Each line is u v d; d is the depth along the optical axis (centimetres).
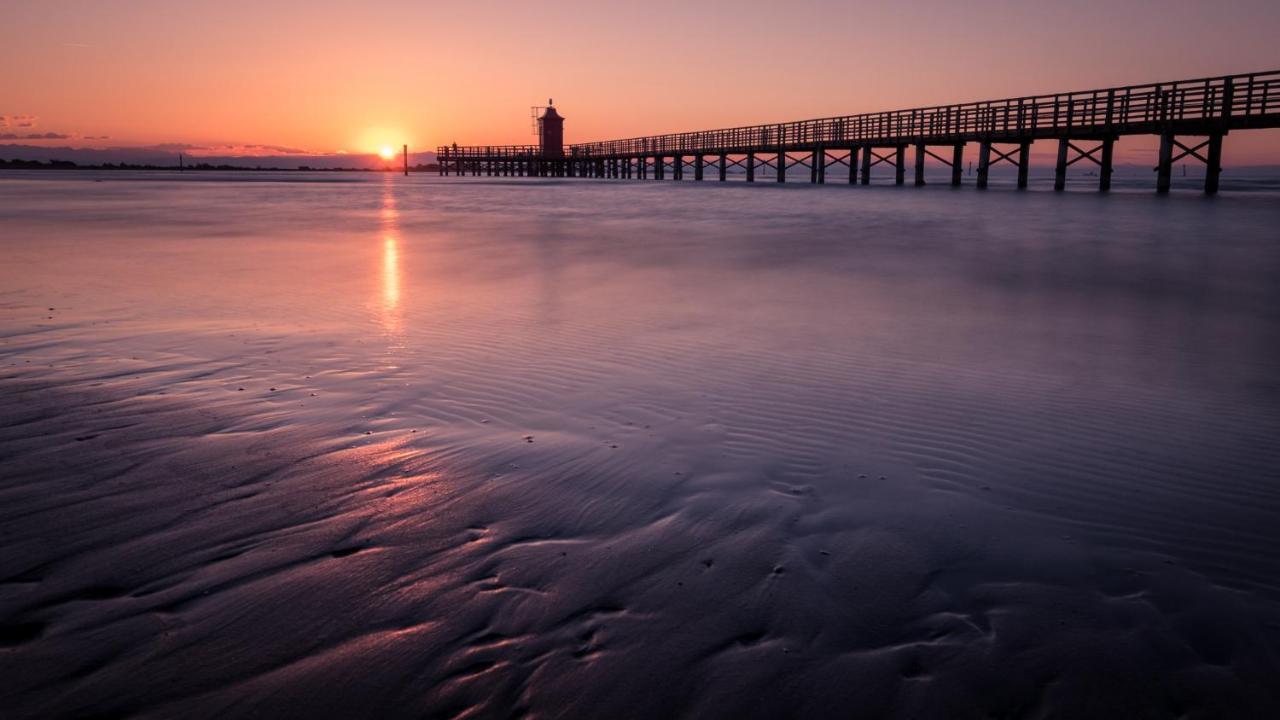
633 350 547
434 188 4144
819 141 3925
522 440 376
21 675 198
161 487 313
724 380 474
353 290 806
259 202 2638
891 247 1170
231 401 429
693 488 322
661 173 5809
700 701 193
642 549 270
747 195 2914
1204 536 281
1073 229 1396
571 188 4044
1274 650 216
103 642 212
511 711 188
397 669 203
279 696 192
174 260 1053
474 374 488
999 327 620
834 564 261
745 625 225
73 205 2327
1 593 234
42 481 316
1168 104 2314
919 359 521
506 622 225
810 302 730
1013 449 363
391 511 296
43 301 732
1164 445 366
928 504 308
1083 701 196
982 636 222
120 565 252
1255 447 362
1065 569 259
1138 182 4762
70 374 479
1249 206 1891
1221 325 624
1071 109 2628
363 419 403
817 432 387
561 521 291
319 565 255
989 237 1288
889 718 189
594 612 230
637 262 1027
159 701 189
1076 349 548
